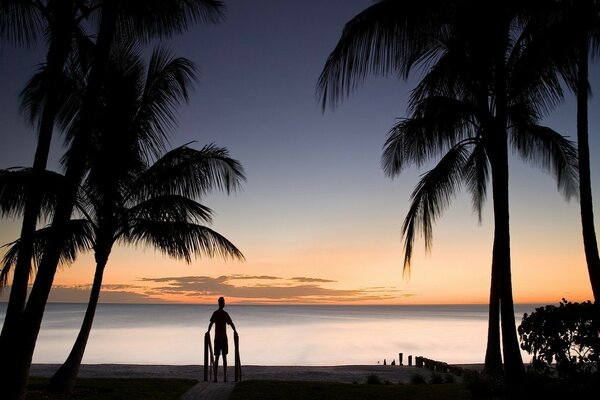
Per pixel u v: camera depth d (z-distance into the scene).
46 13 10.17
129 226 12.84
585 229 9.84
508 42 10.95
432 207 13.83
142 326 94.81
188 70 13.41
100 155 12.63
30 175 10.27
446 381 17.41
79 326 85.38
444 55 11.84
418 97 11.80
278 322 136.12
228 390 11.70
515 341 9.88
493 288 15.15
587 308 8.32
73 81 11.97
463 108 11.47
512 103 12.18
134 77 13.31
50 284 9.51
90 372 20.66
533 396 8.95
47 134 10.05
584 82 10.13
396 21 9.38
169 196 12.69
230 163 13.45
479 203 18.23
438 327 110.62
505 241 10.25
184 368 22.72
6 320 9.49
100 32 10.24
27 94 12.13
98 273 12.66
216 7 11.27
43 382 12.91
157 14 10.93
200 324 104.31
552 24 10.26
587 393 8.23
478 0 10.12
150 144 13.26
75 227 12.35
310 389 11.78
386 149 14.58
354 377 20.75
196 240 13.29
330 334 78.81
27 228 9.77
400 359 28.83
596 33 10.67
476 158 16.97
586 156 10.02
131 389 11.71
